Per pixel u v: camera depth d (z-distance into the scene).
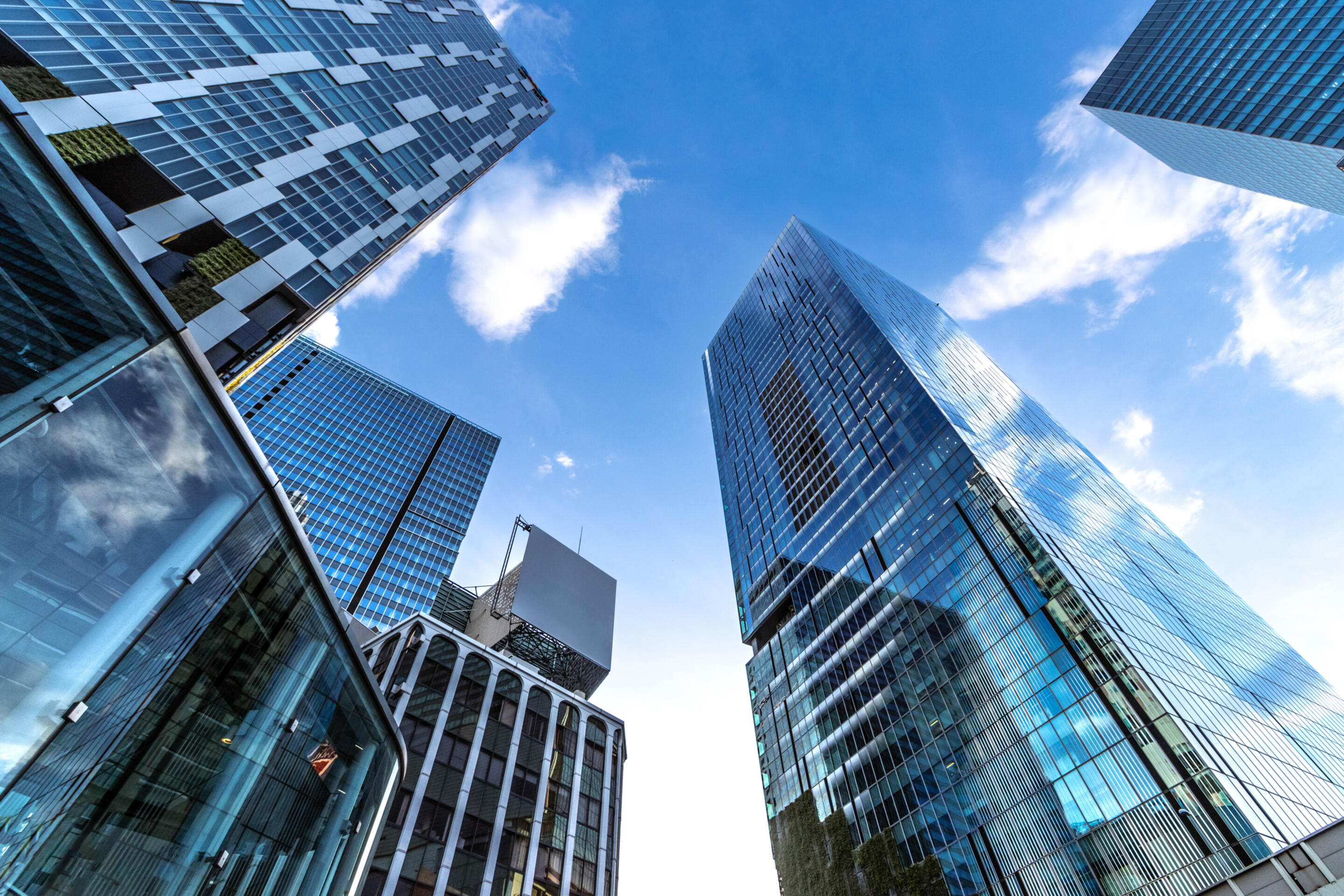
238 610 10.87
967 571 69.62
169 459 9.12
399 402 163.25
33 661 6.84
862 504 95.25
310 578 13.25
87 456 7.68
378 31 81.31
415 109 80.25
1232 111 116.62
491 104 102.56
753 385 153.62
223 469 10.34
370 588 113.94
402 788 29.78
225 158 48.31
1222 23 126.62
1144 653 51.06
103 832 7.93
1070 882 44.53
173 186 42.97
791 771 83.44
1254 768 42.69
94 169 40.31
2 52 36.56
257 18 60.34
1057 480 88.56
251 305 44.69
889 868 59.66
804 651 94.19
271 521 11.73
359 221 59.72
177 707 9.40
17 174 7.61
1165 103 131.88
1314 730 57.19
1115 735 47.00
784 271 162.88
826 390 120.69
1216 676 56.50
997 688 58.59
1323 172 109.81
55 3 40.75
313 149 59.16
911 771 63.34
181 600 9.36
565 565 55.56
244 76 55.25
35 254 7.48
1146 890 39.84
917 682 68.44
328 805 13.90
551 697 40.56
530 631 48.38
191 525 9.53
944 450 82.94
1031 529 64.06
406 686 34.38
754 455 140.12
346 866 14.56
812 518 107.94
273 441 132.00
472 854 29.55
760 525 126.00
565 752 38.22
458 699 35.91
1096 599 55.44
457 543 135.50
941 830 56.69
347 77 69.81
